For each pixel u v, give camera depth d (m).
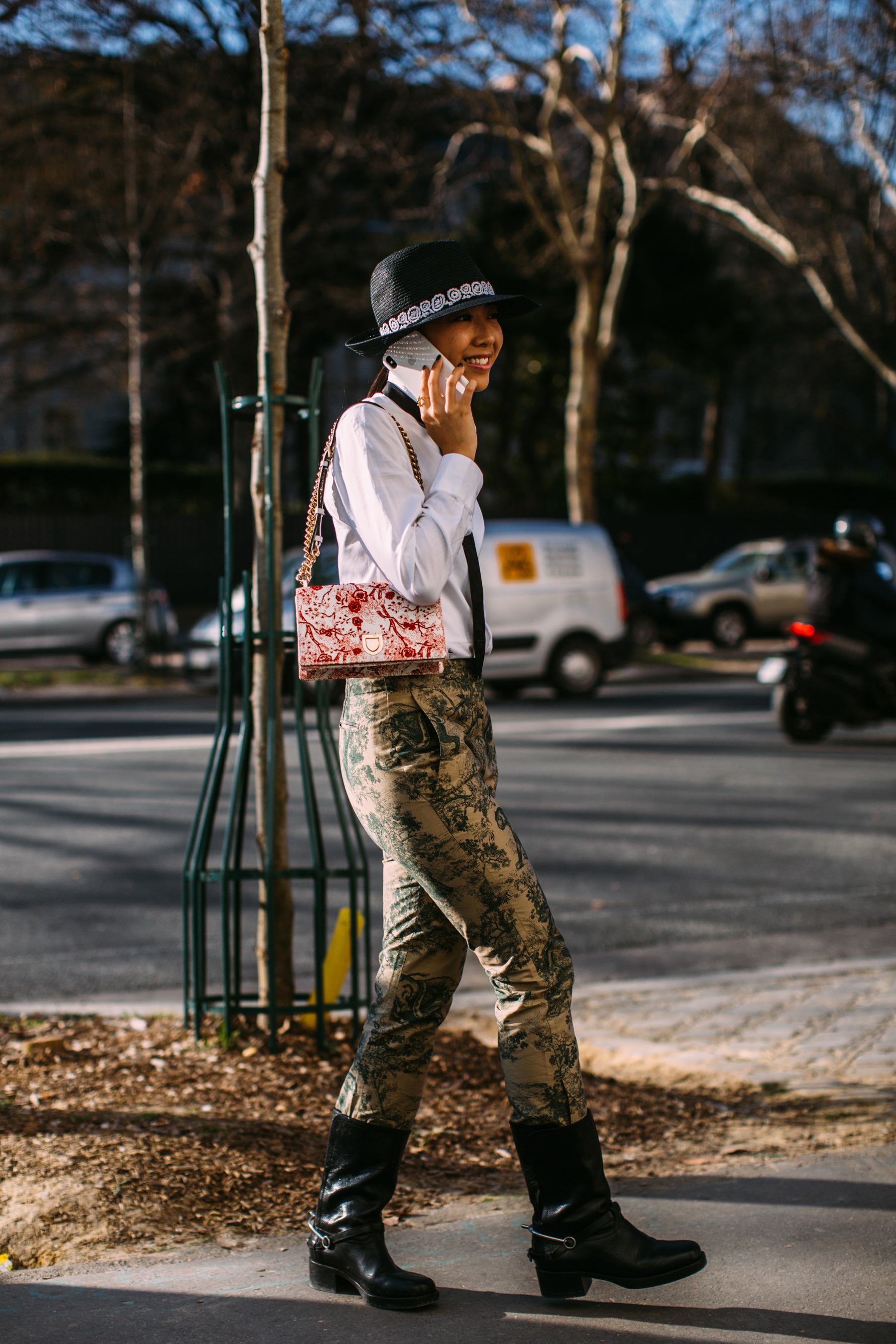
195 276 23.50
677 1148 3.43
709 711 14.67
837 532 12.00
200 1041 4.02
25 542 25.58
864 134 20.41
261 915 4.07
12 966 5.50
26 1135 3.20
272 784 3.97
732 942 6.00
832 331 33.28
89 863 7.40
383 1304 2.43
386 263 2.51
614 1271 2.41
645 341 29.48
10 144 19.97
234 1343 2.31
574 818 8.66
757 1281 2.55
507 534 15.91
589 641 16.08
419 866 2.40
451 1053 4.11
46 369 31.11
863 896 6.79
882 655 11.62
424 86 19.52
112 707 15.66
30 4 16.53
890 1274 2.57
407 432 2.47
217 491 31.08
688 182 23.27
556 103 19.11
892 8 17.48
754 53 18.58
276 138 3.98
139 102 19.41
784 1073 4.13
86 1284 2.54
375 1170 2.52
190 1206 2.89
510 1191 3.07
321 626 2.33
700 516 29.97
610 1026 4.75
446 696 2.41
